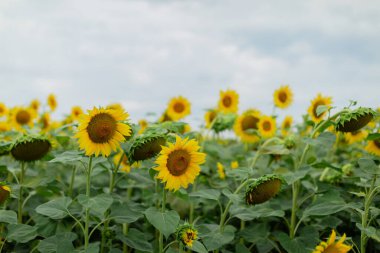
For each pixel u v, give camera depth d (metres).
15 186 2.71
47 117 5.30
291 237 2.87
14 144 2.60
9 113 5.09
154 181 2.96
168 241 2.99
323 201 2.79
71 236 2.50
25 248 2.79
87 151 2.21
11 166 3.23
